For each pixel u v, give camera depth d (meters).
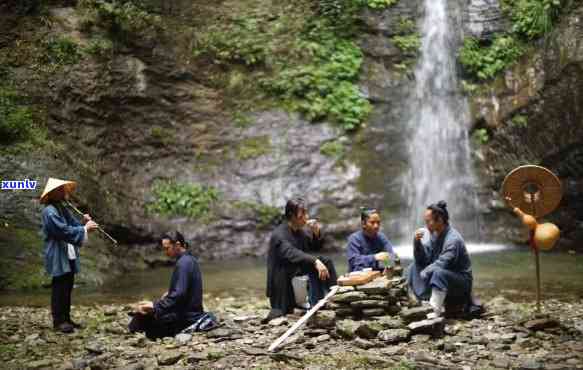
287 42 17.14
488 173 16.11
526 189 7.19
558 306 7.98
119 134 15.42
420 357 5.53
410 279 7.60
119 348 6.23
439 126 16.91
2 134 13.40
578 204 14.52
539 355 5.66
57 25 15.48
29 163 13.13
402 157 16.55
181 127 16.08
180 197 15.22
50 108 14.55
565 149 14.88
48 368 5.70
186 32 16.66
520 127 15.77
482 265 12.08
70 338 6.89
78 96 14.91
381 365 5.45
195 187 15.43
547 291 9.36
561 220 14.70
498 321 7.03
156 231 14.56
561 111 15.08
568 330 6.43
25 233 11.93
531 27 16.59
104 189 14.40
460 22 17.31
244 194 15.50
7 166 12.86
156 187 15.27
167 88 16.09
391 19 17.53
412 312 6.46
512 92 16.20
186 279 6.88
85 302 9.80
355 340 6.11
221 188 15.55
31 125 13.98
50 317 8.25
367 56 17.30
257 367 5.50
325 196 15.59
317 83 16.67
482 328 6.73
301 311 7.46
